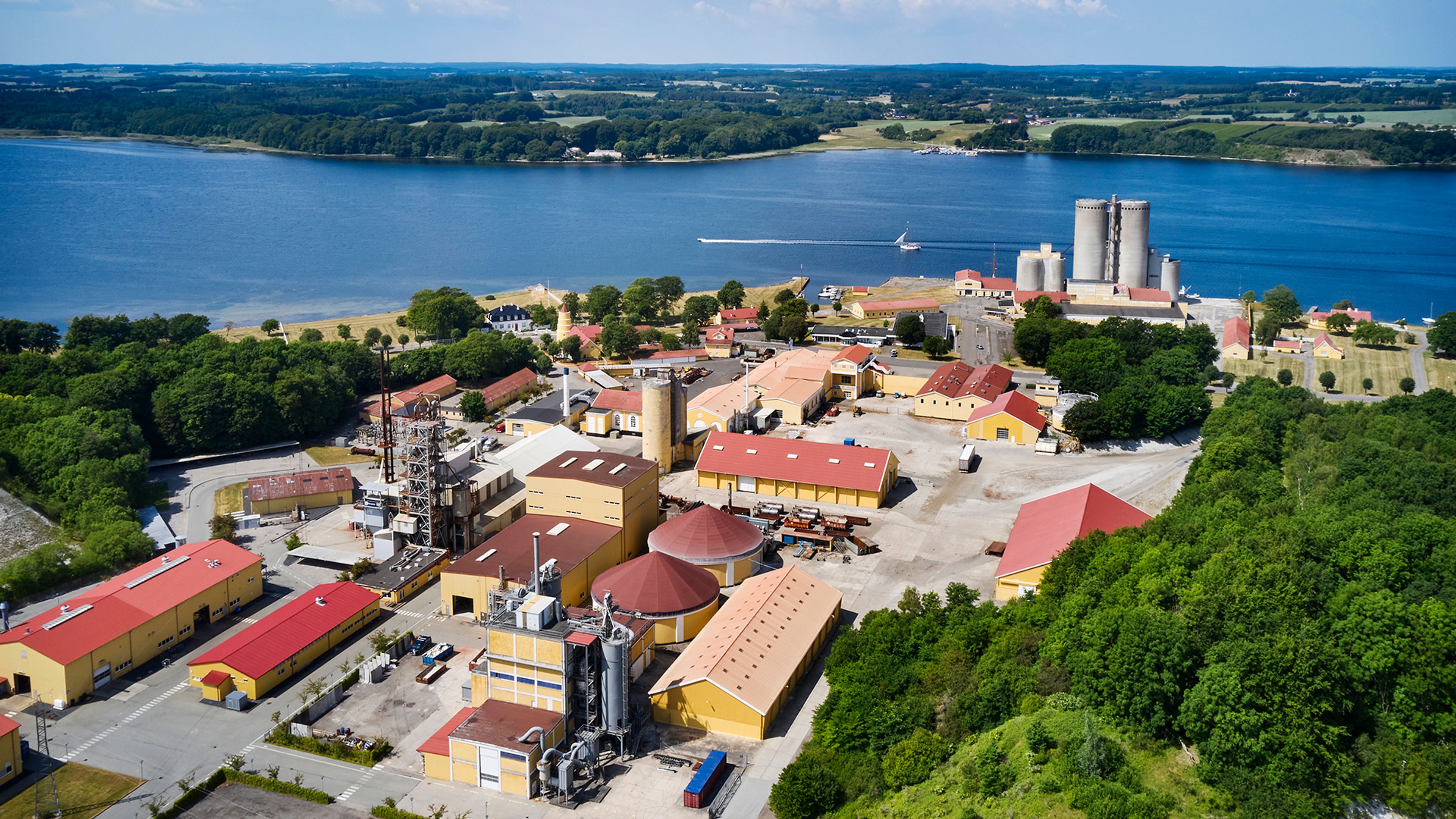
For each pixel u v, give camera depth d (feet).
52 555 536.83
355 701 438.40
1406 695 354.95
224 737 414.62
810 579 500.74
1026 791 343.26
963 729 384.27
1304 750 329.31
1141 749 353.92
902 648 429.38
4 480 632.79
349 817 367.25
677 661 446.19
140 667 465.47
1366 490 557.74
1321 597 406.00
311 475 654.12
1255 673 345.92
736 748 406.21
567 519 567.18
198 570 509.76
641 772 392.68
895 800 358.64
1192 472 652.07
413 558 556.51
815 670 459.32
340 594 500.74
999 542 586.86
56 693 433.07
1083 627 400.88
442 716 428.97
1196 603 391.24
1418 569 441.27
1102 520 531.50
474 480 607.37
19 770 388.78
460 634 495.00
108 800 376.07
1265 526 464.24
